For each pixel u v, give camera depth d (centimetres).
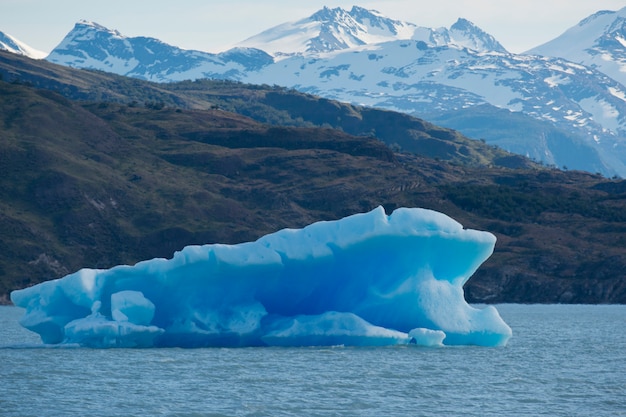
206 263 13575
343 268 13988
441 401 10869
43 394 11100
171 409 10356
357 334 13538
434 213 13812
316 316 13875
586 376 12788
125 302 13750
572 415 10250
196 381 11838
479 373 12656
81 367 12788
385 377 12162
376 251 13738
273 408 10431
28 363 13100
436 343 13762
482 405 10694
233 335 13888
